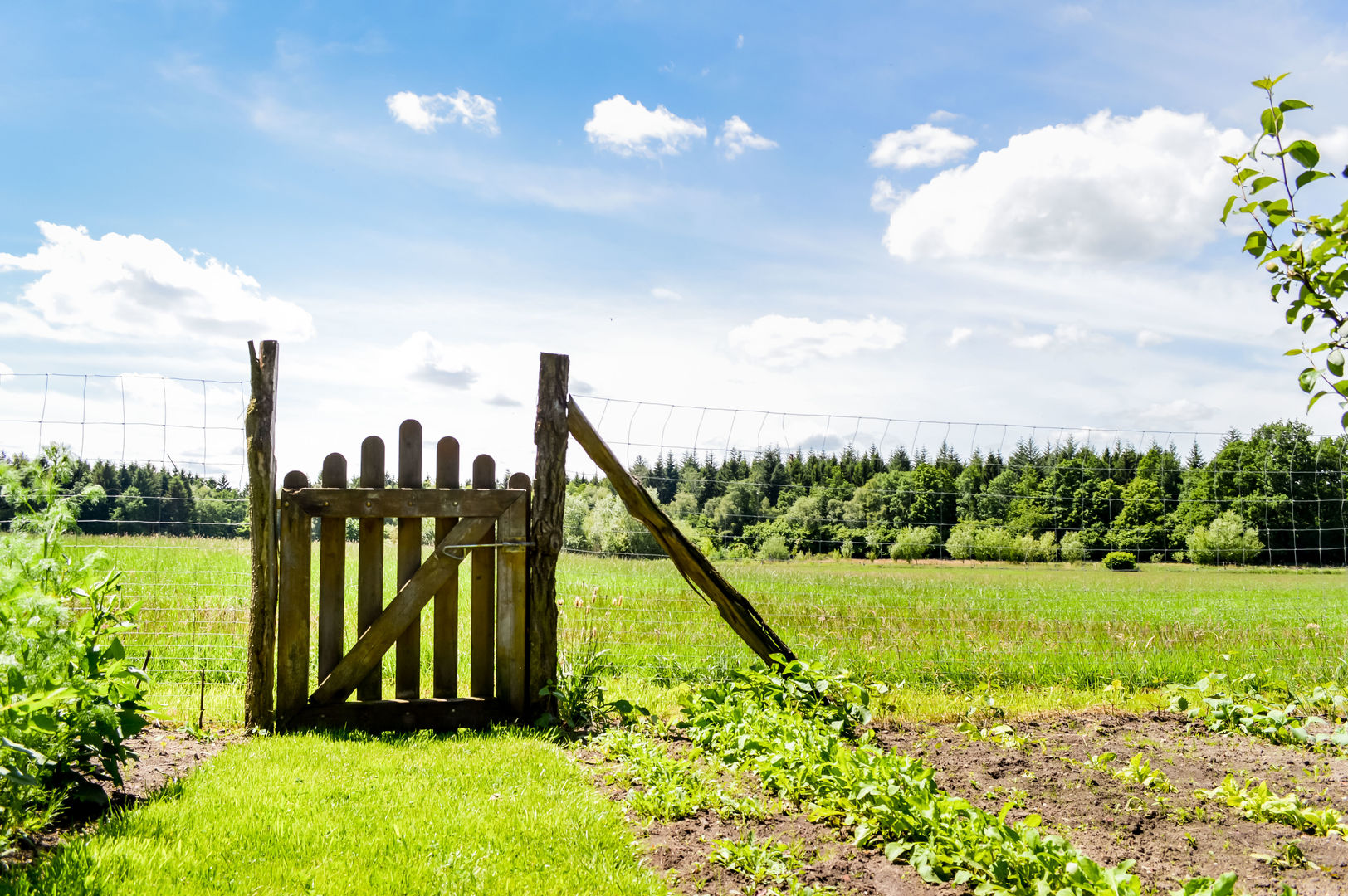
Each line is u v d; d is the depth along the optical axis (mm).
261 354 5445
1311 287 1808
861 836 3375
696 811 3826
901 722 5648
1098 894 2566
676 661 7355
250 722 5344
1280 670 7156
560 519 5934
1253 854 3268
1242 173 1851
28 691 2801
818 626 9195
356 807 3664
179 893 2727
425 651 7309
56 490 3662
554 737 5387
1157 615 12641
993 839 2994
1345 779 4332
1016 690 6809
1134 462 25547
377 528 5762
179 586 8367
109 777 3766
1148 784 4207
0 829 2848
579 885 2945
